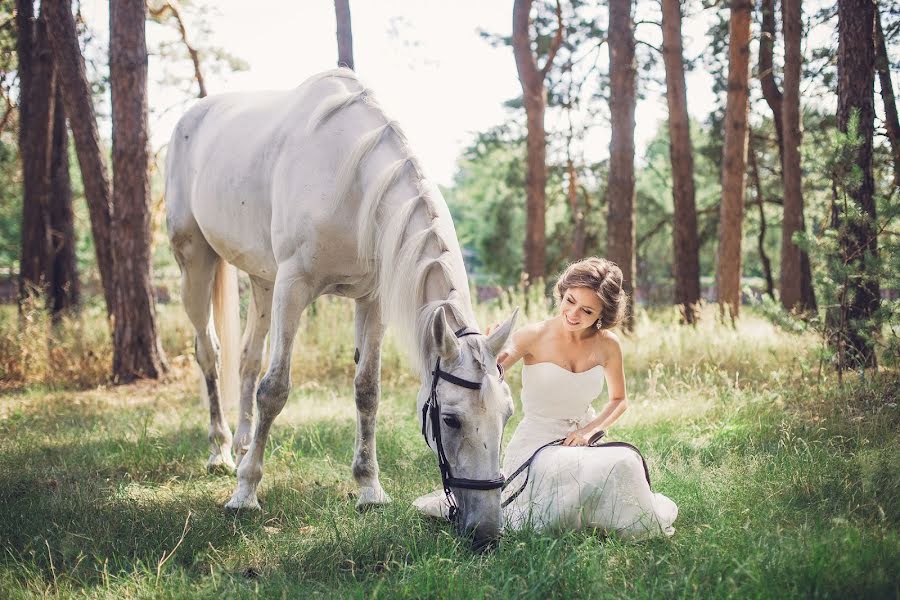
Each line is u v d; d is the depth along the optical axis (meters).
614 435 4.87
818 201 15.00
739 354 7.88
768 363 7.39
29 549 3.02
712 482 3.63
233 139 4.27
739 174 13.24
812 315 6.03
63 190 12.57
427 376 2.75
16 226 23.95
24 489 3.96
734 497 3.38
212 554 3.07
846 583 2.33
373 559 2.92
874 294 5.91
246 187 4.01
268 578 2.76
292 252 3.61
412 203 3.04
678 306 10.53
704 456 4.24
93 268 17.42
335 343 9.20
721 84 18.20
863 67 6.43
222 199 4.20
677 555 2.75
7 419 6.00
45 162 11.81
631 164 11.52
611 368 3.47
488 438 2.57
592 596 2.44
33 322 9.52
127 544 3.10
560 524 3.08
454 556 2.70
